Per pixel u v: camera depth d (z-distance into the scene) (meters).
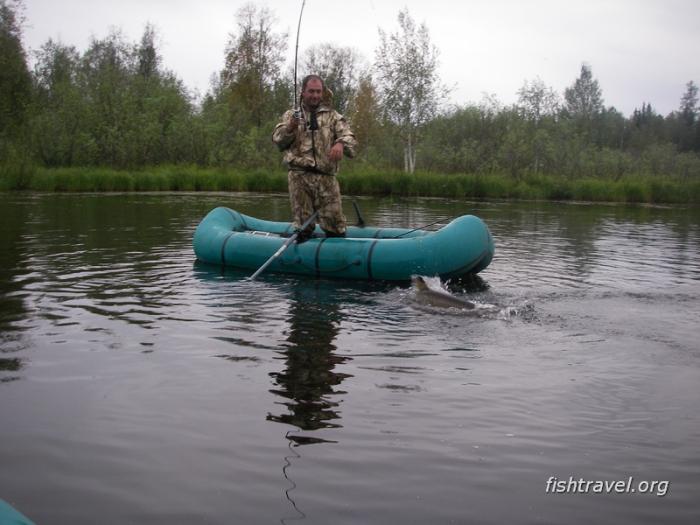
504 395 3.53
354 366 3.96
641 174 25.53
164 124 28.34
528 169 25.00
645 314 5.31
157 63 38.00
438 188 21.14
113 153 25.89
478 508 2.44
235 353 4.18
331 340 4.50
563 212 16.09
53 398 3.41
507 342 4.51
